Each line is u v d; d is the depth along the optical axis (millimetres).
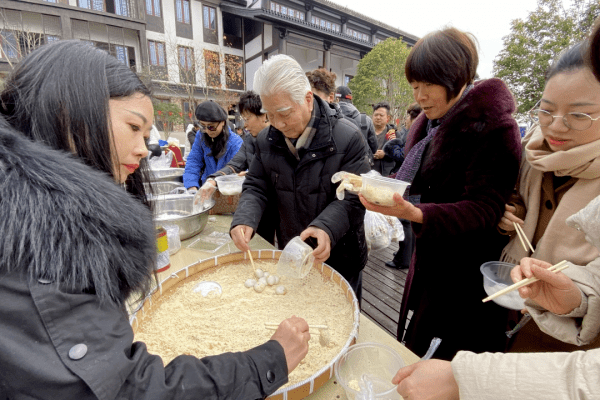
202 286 1309
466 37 1146
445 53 1115
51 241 424
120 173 609
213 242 1842
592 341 1014
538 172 1176
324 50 18453
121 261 512
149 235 602
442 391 626
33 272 420
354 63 21375
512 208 1220
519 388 512
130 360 482
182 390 515
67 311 436
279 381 625
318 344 984
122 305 562
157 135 4617
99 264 463
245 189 1818
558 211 1058
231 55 17062
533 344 1208
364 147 1648
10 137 466
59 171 466
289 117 1372
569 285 882
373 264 3768
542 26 9320
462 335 1387
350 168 1593
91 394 434
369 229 2338
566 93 909
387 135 4836
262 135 1710
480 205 1105
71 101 490
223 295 1268
